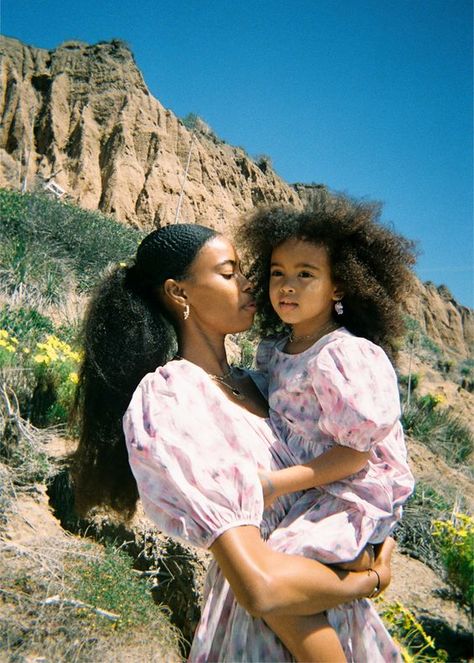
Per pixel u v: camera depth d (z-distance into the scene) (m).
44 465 4.11
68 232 10.84
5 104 34.75
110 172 33.38
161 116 37.59
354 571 1.78
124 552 3.60
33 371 4.84
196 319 2.13
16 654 2.78
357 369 1.85
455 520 5.67
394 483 1.94
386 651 1.92
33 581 3.22
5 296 7.46
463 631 4.11
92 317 2.23
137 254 2.24
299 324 2.15
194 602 3.49
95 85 36.91
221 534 1.62
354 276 2.07
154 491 1.69
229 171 41.84
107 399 2.19
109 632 3.07
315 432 1.93
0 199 11.12
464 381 20.34
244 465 1.72
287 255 2.09
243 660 1.75
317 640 1.67
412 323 22.48
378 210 2.18
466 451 9.27
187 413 1.79
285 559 1.64
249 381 2.22
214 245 2.11
